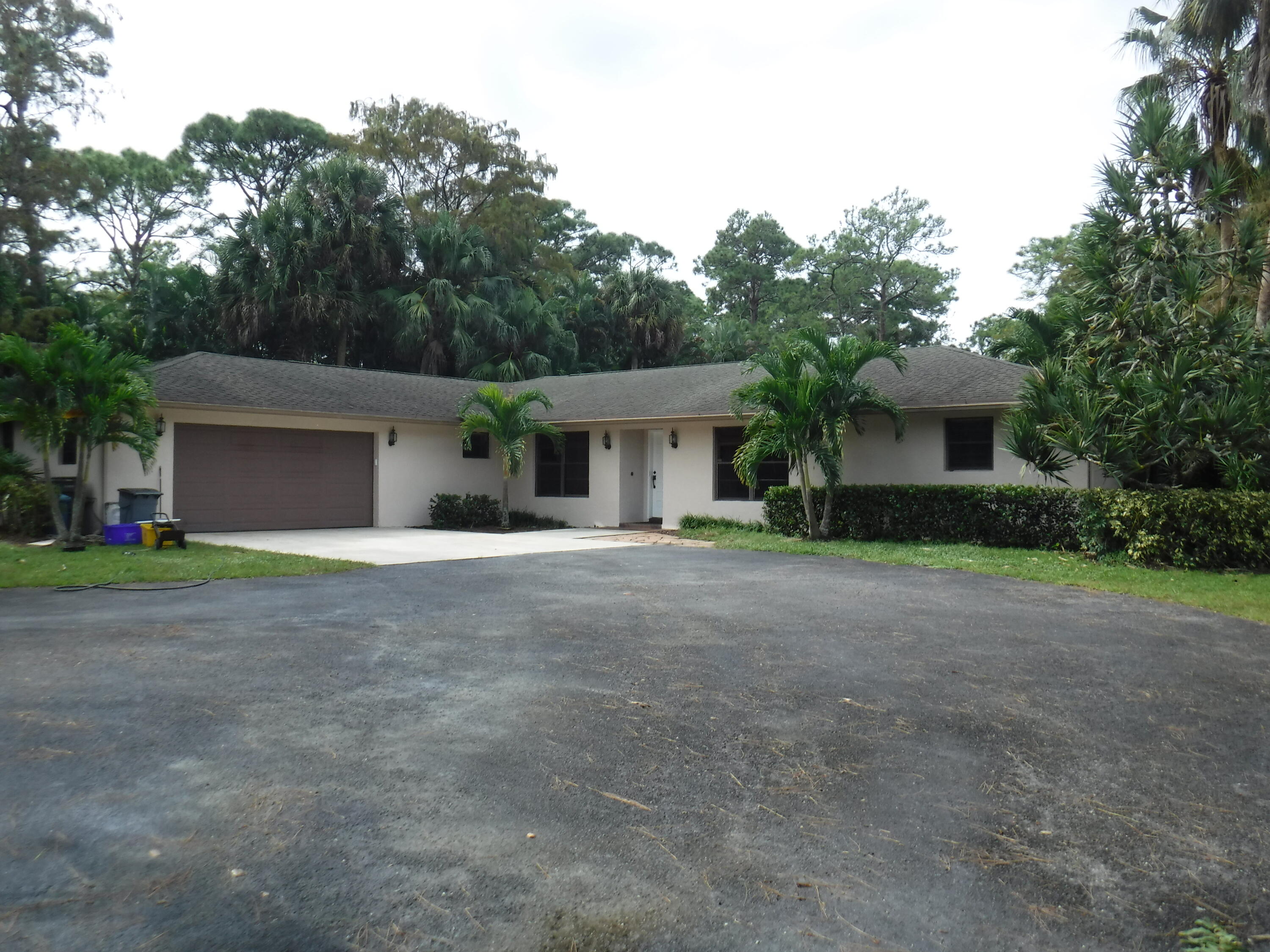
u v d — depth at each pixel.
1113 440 11.49
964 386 14.78
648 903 2.79
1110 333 12.71
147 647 6.18
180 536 12.44
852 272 52.16
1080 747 4.31
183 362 17.27
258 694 5.03
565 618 7.50
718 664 5.90
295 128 39.94
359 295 31.56
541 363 33.31
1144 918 2.74
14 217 26.86
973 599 8.62
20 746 4.10
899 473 15.23
